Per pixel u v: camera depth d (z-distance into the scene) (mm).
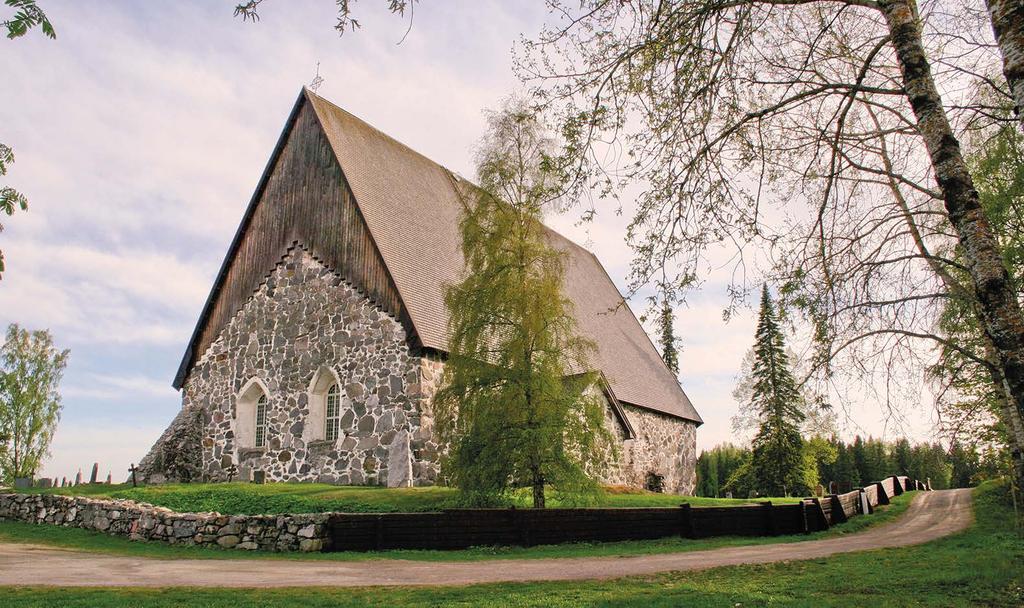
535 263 19656
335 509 18375
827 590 10227
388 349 23266
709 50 9078
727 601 9438
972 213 7477
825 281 9711
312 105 27781
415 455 21812
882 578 11148
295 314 26109
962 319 10906
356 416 23422
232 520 16484
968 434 12055
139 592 10633
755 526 19781
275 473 24969
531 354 18656
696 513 18594
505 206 19609
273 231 27734
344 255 25281
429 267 26047
